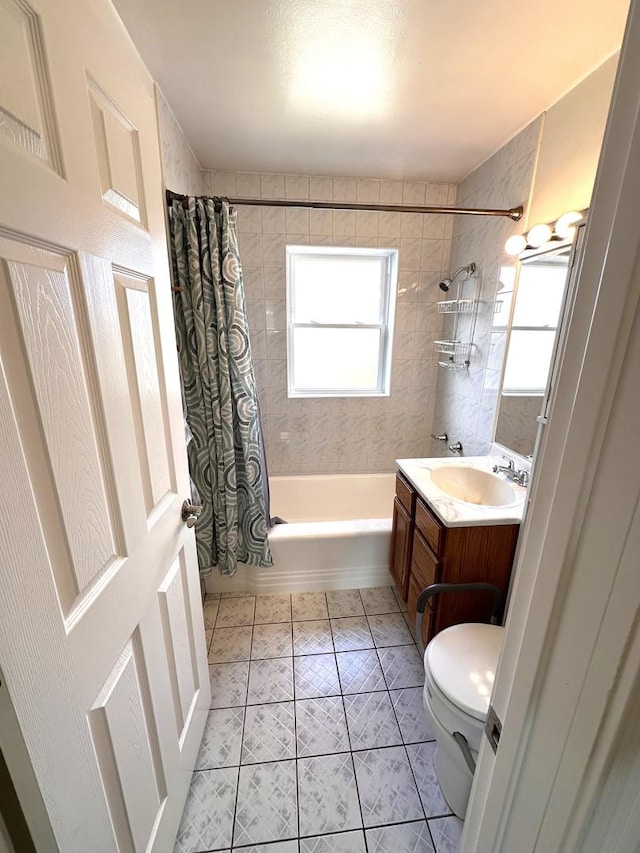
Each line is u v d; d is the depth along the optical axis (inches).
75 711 23.6
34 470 20.6
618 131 12.9
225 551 78.1
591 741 14.9
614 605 13.5
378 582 86.8
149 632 34.7
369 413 116.6
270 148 80.1
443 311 104.3
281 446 117.1
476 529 57.1
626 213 12.4
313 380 117.6
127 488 30.7
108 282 27.9
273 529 83.7
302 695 60.8
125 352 31.0
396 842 43.4
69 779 22.9
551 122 63.1
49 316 21.6
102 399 27.0
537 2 43.1
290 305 110.4
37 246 20.6
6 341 18.7
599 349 13.7
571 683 15.7
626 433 12.8
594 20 45.4
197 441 74.2
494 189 81.4
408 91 60.0
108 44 28.2
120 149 30.2
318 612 79.0
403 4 43.5
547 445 17.0
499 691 21.7
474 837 25.0
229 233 67.6
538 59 52.5
